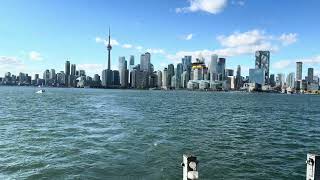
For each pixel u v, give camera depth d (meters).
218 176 26.06
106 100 159.12
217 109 113.25
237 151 35.66
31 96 193.25
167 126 56.00
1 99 152.75
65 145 36.38
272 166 29.73
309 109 131.38
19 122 59.25
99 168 27.09
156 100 175.25
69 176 25.00
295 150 38.22
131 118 68.56
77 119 65.00
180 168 27.33
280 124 69.19
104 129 49.72
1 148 34.81
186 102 161.62
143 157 30.95
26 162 28.86
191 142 40.06
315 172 17.30
